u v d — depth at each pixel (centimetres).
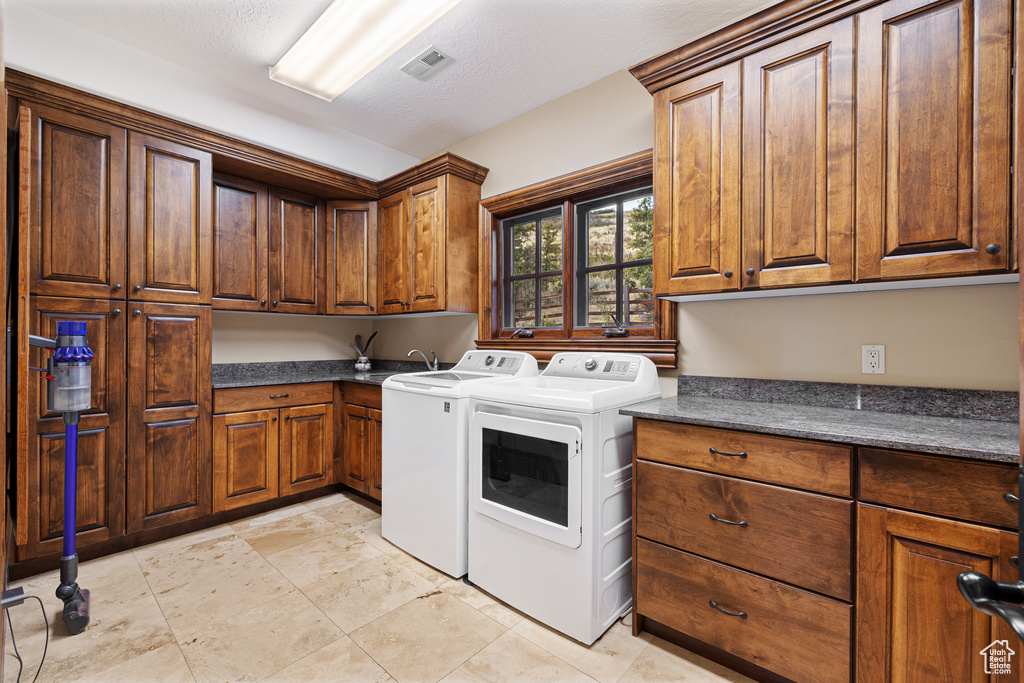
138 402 235
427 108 291
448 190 296
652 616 167
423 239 308
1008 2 124
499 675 153
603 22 212
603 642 170
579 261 270
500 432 197
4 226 70
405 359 371
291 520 278
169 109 249
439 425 220
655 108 191
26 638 167
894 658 122
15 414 195
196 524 261
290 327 351
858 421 149
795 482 136
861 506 126
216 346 312
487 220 309
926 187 135
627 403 188
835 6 148
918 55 136
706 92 177
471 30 218
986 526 110
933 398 161
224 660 158
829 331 184
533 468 184
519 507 188
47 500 210
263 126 285
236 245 292
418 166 304
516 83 262
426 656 161
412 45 230
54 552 212
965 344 157
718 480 151
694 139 180
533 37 223
